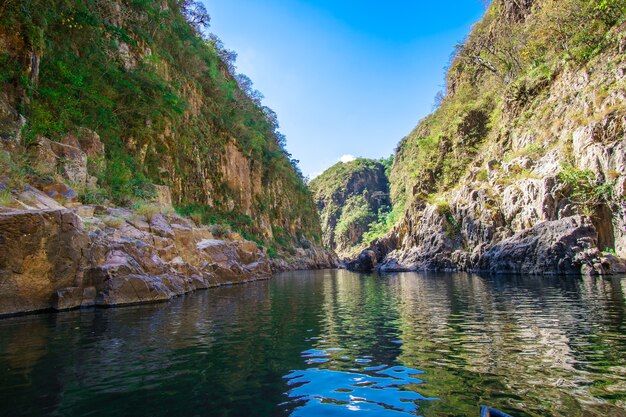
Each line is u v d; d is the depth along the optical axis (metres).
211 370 5.37
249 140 60.56
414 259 41.19
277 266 50.62
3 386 4.68
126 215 17.56
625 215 24.22
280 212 72.94
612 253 24.17
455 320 9.31
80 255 11.70
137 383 4.83
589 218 25.16
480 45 64.81
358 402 4.23
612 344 6.44
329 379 5.00
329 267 76.94
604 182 26.27
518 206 31.91
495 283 19.62
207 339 7.36
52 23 23.16
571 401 4.14
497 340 7.03
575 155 29.48
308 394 4.48
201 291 17.98
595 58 34.34
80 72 24.38
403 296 15.30
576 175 27.70
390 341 7.18
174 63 42.72
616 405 4.00
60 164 17.33
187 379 4.98
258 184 62.97
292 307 12.23
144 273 13.95
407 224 51.84
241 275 25.25
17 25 17.75
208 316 10.19
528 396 4.31
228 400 4.29
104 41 28.75
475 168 44.94
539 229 26.44
